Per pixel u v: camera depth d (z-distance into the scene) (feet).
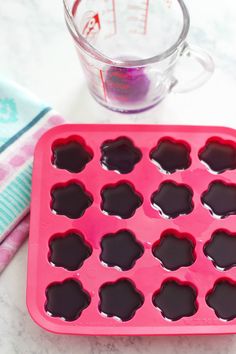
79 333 1.62
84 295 1.68
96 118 2.00
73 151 1.86
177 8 1.94
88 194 1.80
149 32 2.09
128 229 1.75
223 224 1.77
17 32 2.11
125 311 1.67
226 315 1.67
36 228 1.73
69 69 2.06
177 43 1.80
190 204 1.80
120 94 1.93
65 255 1.73
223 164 1.85
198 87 1.98
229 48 2.11
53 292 1.68
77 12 1.91
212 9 2.15
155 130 1.86
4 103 1.93
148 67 1.83
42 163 1.81
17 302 1.76
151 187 1.81
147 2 2.00
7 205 1.80
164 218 1.77
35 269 1.69
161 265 1.72
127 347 1.72
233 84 2.05
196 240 1.74
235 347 1.72
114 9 2.03
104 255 1.73
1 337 1.72
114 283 1.70
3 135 1.89
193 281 1.69
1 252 1.77
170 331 1.63
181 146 1.87
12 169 1.85
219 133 1.86
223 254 1.74
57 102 2.01
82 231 1.74
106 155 1.85
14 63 2.06
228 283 1.71
